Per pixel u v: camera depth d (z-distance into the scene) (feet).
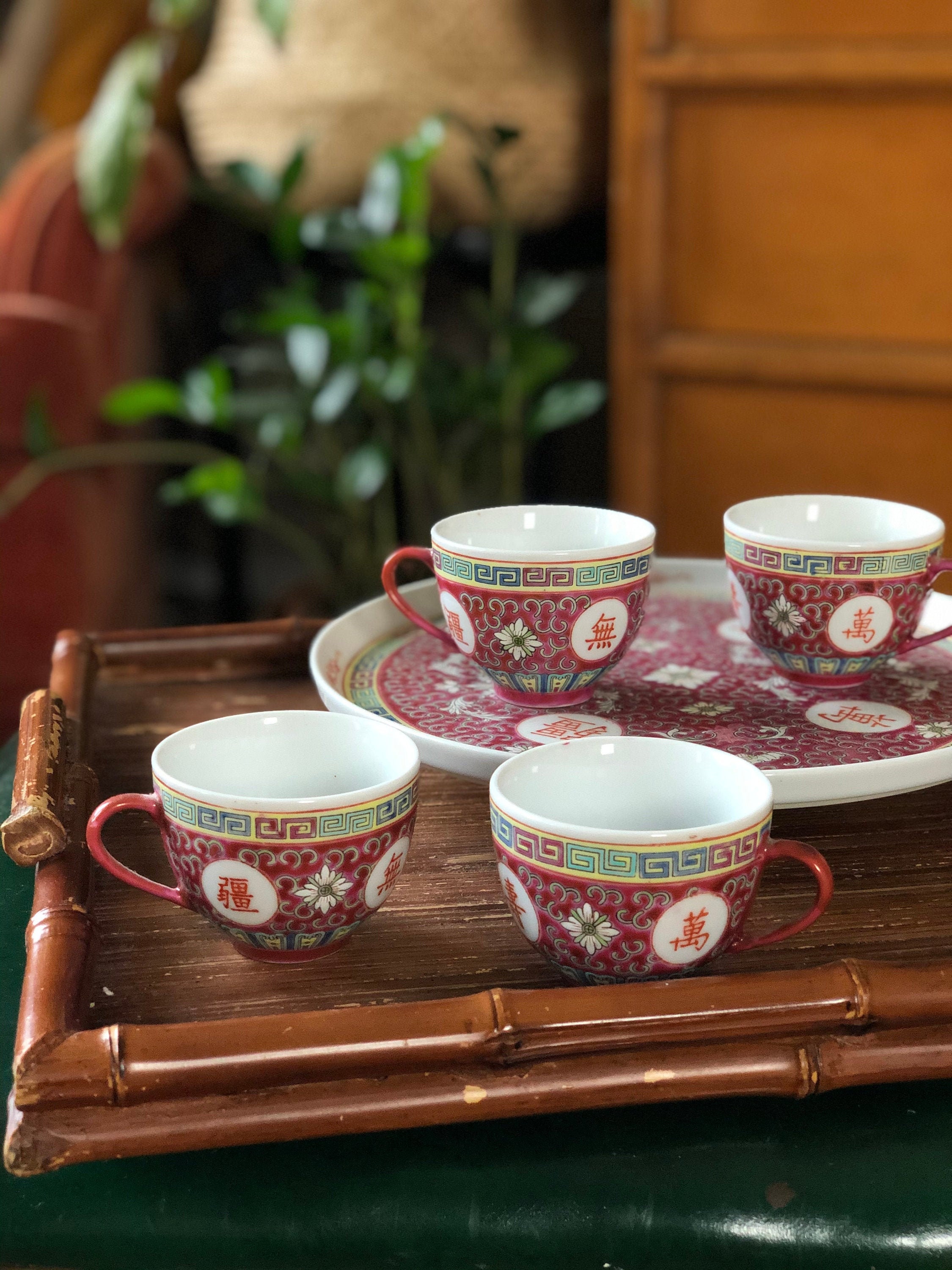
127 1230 1.43
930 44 4.97
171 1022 1.55
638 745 1.63
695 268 5.58
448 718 2.06
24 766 1.95
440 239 6.19
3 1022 1.73
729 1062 1.49
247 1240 1.43
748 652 2.38
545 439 6.83
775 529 2.27
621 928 1.47
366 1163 1.49
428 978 1.64
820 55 5.08
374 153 5.81
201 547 8.07
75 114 6.63
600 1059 1.48
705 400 5.74
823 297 5.44
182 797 1.54
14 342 5.24
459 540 2.13
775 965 1.66
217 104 5.96
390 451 6.10
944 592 2.71
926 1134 1.53
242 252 7.15
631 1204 1.44
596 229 6.64
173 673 2.77
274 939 1.60
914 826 2.08
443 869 1.93
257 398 5.82
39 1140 1.41
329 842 1.53
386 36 5.67
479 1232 1.43
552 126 5.72
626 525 2.11
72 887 1.75
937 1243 1.40
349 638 2.39
